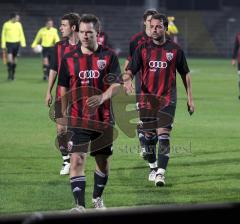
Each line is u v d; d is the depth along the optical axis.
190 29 122.38
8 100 44.41
